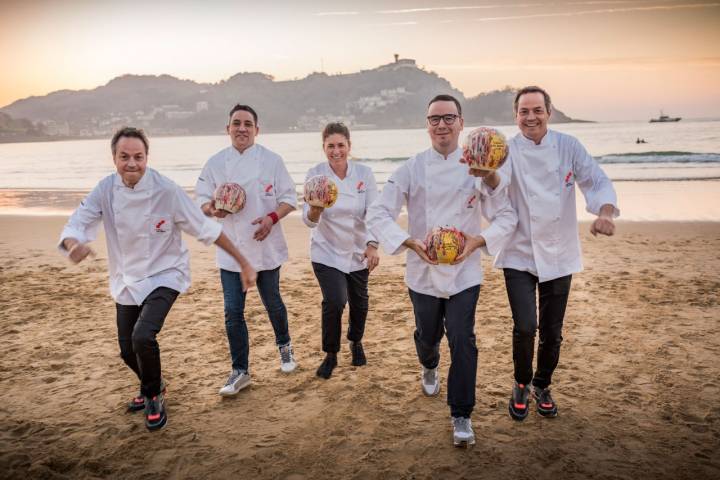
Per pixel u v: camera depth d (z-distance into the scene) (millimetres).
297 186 25234
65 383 4648
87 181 33812
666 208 14523
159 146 120750
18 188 28641
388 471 3186
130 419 3963
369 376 4605
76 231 3387
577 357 4891
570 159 3568
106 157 75375
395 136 123000
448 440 3521
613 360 4785
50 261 9992
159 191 3545
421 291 3598
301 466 3275
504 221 3395
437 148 3531
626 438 3480
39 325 6258
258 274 4539
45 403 4262
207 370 4867
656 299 6574
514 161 3520
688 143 47438
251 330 5941
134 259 3582
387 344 5406
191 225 3590
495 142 3135
